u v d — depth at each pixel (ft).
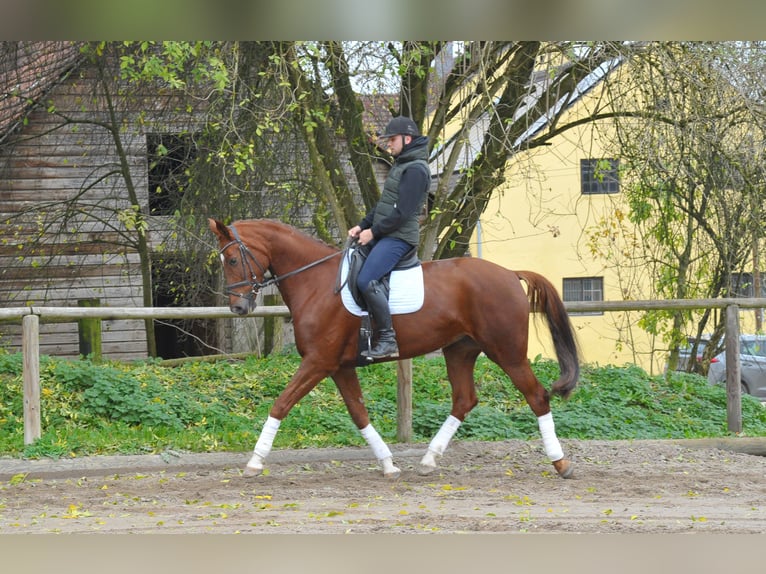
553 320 30.25
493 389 44.96
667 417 42.50
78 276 69.46
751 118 44.45
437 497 27.12
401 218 28.25
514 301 29.43
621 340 61.62
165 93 56.85
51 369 41.63
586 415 41.06
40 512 25.05
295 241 29.84
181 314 35.50
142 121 56.75
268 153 51.42
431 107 49.65
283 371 48.49
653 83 44.06
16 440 33.91
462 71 43.88
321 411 40.98
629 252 62.59
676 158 46.21
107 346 73.36
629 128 47.67
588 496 27.32
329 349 29.07
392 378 47.26
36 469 31.19
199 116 54.49
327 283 29.32
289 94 42.98
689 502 26.45
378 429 38.09
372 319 28.60
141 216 54.44
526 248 94.43
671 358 59.93
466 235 51.67
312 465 32.78
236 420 39.52
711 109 44.29
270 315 36.04
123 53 49.11
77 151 69.87
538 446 35.35
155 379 43.37
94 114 63.87
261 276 29.53
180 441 34.83
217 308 35.78
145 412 38.63
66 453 32.55
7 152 67.87
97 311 34.42
